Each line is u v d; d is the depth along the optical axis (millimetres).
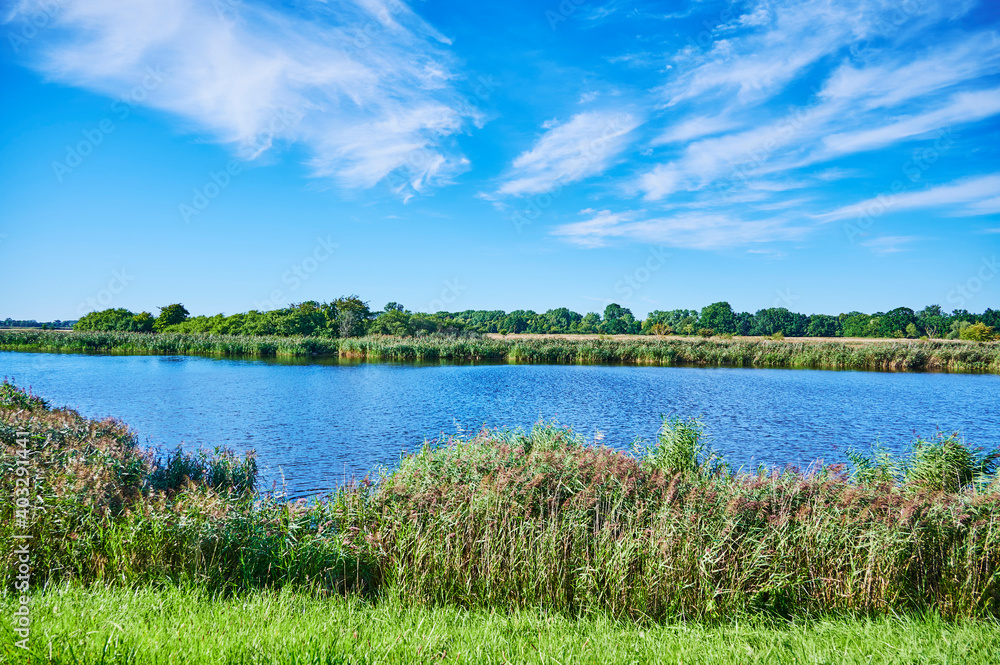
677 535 6484
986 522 6406
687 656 4488
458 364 47719
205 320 81125
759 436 18625
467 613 5703
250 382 32812
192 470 11164
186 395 26984
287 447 16297
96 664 3635
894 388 32438
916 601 6285
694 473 9250
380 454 15531
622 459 8195
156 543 6109
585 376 38406
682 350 50438
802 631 5402
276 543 6555
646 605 6035
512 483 7449
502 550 6539
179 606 4977
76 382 32125
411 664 4016
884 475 9719
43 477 7059
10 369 40062
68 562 5914
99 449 9148
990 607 6152
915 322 99750
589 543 6695
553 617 5617
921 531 6465
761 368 47000
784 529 6676
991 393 30047
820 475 8000
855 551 6484
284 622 4684
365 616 5301
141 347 59312
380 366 45094
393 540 6934
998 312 97062
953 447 9734
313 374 37969
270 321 70562
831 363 47375
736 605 6004
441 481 7863
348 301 77125
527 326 123812
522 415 22094
